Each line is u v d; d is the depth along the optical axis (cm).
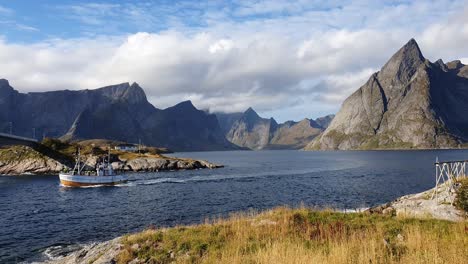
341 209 5081
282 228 2266
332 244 1817
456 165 4312
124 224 4403
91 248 2595
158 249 2138
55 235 3853
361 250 1627
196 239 2195
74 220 4691
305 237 2084
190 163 15875
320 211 2841
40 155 13075
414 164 16125
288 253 1667
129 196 7088
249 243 2017
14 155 12962
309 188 7938
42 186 9031
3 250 3288
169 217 4812
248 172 13250
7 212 5353
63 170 12525
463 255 1463
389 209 3816
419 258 1491
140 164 14925
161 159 15488
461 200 3105
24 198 6931
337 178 10244
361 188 7775
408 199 4303
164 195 7138
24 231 4053
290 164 18725
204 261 1808
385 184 8462
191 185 9025
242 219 2694
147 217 4838
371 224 2336
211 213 5056
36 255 3131
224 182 9669
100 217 4884
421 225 2228
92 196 7169
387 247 1744
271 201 6128
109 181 9238
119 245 2289
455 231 1931
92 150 16112
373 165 16175
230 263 1686
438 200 3572
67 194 7531
